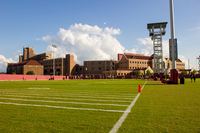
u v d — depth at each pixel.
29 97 15.73
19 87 31.45
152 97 15.61
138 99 14.22
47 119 7.77
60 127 6.62
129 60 177.62
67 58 182.50
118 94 18.44
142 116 8.27
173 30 43.31
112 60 182.00
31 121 7.45
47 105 11.31
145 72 157.75
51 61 187.62
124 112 9.14
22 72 179.88
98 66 182.25
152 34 90.62
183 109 9.89
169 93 19.45
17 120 7.61
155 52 90.81
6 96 16.58
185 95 17.30
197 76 124.38
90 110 9.67
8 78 93.69
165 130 6.21
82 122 7.28
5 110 9.73
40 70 185.62
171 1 43.25
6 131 6.20
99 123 7.12
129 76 140.00
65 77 125.50
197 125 6.78
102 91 22.55
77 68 190.25
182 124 6.91
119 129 6.35
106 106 10.89
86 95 17.41
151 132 6.02
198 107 10.49
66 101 13.09
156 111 9.37
